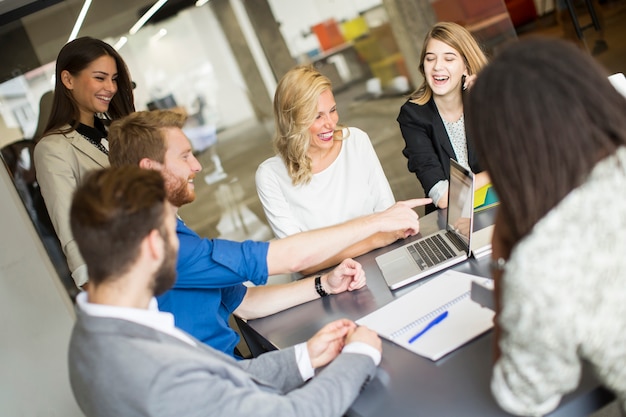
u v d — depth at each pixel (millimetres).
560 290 921
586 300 921
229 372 1265
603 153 956
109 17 4625
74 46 2680
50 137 2650
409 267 1950
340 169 2588
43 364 3090
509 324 968
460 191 1999
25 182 4195
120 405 1164
